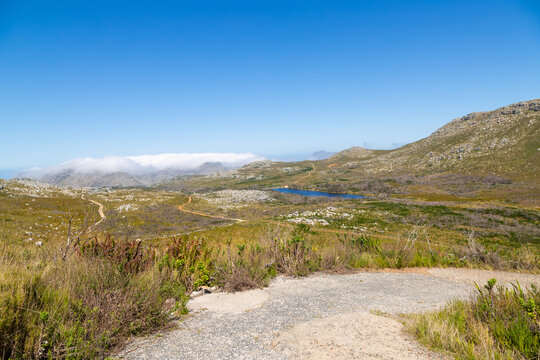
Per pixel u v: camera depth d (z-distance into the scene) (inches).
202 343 140.2
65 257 218.4
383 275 331.9
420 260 398.0
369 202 3083.2
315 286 267.0
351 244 437.4
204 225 2423.7
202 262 275.7
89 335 131.1
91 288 161.8
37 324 127.1
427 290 273.3
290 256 331.9
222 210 3673.7
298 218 2197.3
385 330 160.6
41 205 2041.1
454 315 177.2
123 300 157.4
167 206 3708.2
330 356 129.5
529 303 156.6
